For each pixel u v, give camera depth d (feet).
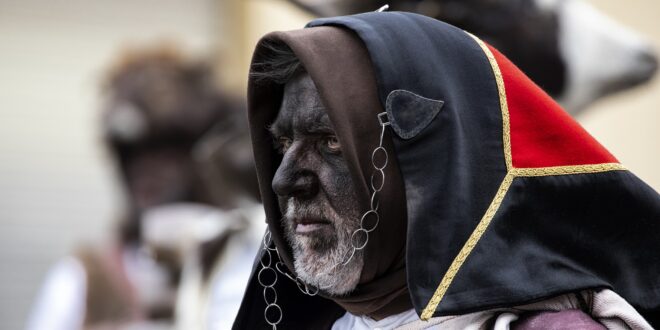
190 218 30.40
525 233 18.35
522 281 17.88
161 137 34.24
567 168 18.62
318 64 18.57
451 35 19.30
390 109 18.45
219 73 38.55
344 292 19.06
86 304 33.30
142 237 33.88
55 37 58.95
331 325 20.93
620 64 29.27
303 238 19.07
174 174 33.35
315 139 19.13
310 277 19.07
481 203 18.21
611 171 18.75
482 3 28.43
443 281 17.61
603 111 46.96
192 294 29.19
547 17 28.86
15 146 58.13
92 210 58.23
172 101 34.60
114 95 35.35
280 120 19.48
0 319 57.82
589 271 18.60
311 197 19.11
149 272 32.27
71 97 58.44
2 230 57.98
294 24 53.36
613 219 18.75
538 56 28.91
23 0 58.59
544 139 18.76
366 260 18.76
